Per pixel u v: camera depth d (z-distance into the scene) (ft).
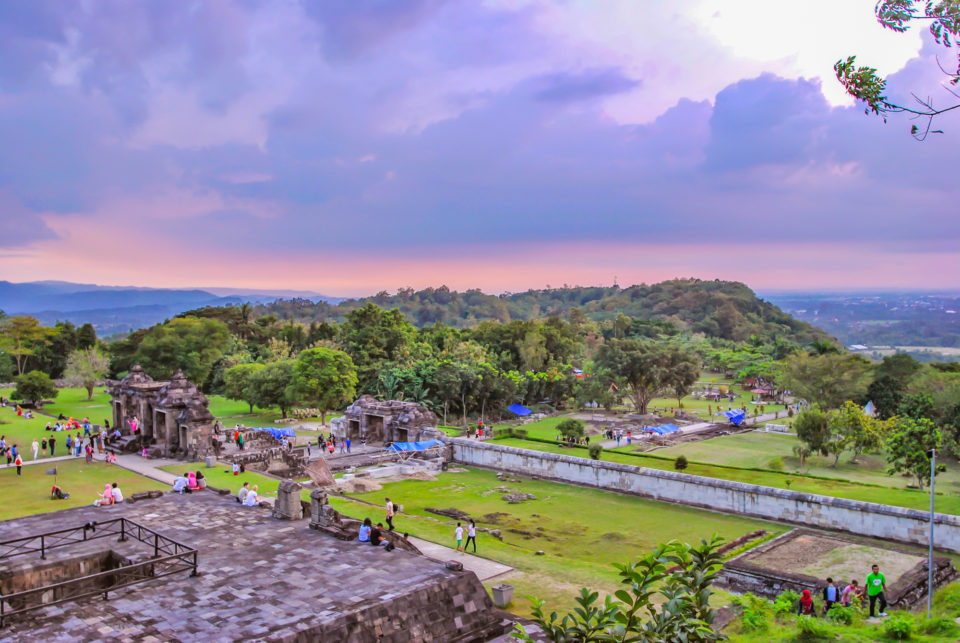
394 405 244.63
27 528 103.81
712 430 294.66
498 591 93.81
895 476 200.34
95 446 207.92
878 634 73.20
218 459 198.08
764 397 433.48
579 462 187.93
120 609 75.36
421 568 87.71
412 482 191.52
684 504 165.68
